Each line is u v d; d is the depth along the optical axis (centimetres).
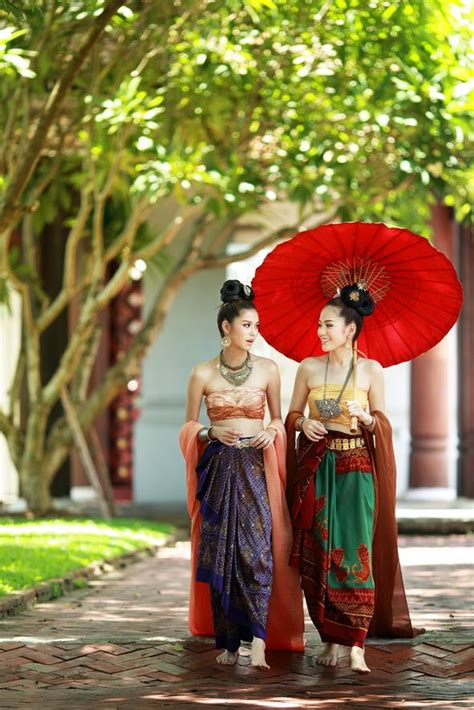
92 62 2317
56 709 966
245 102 2520
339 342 1166
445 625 1357
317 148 2469
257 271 1210
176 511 3117
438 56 2256
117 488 3650
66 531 2272
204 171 2350
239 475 1159
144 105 2389
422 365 3506
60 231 3209
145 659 1169
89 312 2645
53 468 2803
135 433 3459
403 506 3284
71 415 2723
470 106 2250
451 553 2294
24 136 2309
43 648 1214
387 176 2653
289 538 1170
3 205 1772
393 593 1219
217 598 1157
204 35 2334
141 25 2227
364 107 2402
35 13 1831
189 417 1203
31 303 2925
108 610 1509
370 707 974
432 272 1179
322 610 1126
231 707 975
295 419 1184
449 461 3791
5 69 1784
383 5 2211
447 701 998
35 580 1622
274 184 2614
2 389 3428
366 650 1194
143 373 3456
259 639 1128
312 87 2436
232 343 1180
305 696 1020
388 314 1223
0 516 2673
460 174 2555
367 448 1169
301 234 1177
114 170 2478
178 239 3384
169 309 3450
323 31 2297
